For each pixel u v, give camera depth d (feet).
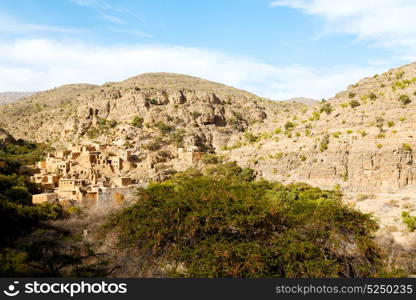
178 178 405.80
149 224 150.51
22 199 274.16
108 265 147.02
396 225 238.89
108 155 469.98
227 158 483.51
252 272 125.18
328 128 428.97
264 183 351.67
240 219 143.95
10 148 565.94
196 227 144.87
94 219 245.24
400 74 495.82
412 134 353.51
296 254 134.51
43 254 146.82
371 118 402.93
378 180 344.69
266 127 584.81
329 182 367.25
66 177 388.37
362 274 135.95
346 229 152.35
